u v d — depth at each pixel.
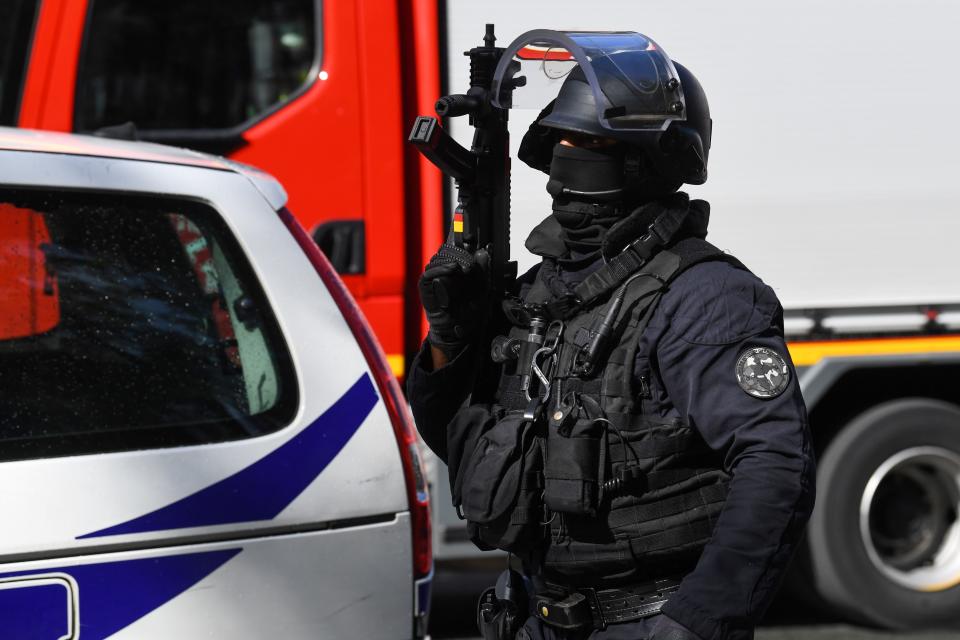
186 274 8.44
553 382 7.27
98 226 8.37
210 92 15.87
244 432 8.09
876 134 15.98
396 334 15.68
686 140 7.50
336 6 15.73
